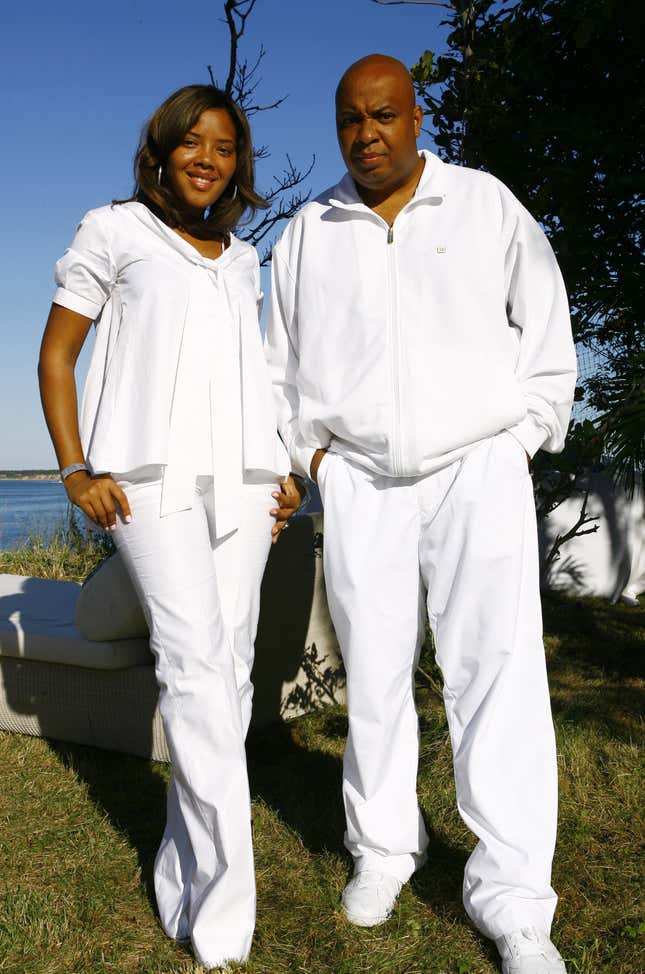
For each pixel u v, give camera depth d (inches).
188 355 89.4
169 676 88.4
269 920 96.5
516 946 85.5
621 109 178.1
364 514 99.1
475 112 174.9
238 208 97.0
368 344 97.0
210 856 88.0
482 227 97.2
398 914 97.5
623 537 261.9
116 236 90.7
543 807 91.4
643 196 171.0
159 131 91.7
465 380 95.0
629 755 137.7
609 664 197.2
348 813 101.3
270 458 94.0
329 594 101.3
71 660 142.9
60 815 122.5
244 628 94.7
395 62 96.0
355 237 99.0
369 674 98.2
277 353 107.6
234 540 93.0
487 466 95.6
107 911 98.7
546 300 99.6
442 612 96.3
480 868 90.7
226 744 87.2
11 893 101.8
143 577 89.0
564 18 170.4
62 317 91.0
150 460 86.3
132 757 143.2
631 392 168.9
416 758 101.7
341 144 98.0
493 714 92.2
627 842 113.2
